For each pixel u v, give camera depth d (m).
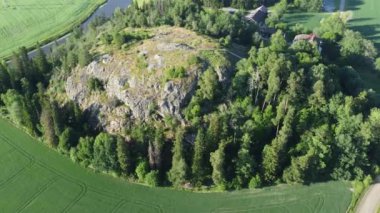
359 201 110.75
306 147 114.81
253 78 121.81
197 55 128.75
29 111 129.75
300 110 118.94
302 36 173.12
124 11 178.50
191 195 113.19
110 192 115.00
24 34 195.75
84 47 143.62
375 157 118.75
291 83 119.50
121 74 128.38
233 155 114.19
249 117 118.50
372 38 193.00
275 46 138.75
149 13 164.12
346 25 197.62
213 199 112.12
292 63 127.00
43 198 114.19
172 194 113.62
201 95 121.62
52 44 187.12
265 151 111.94
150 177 113.50
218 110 120.69
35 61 146.75
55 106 121.94
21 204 112.56
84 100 130.50
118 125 123.00
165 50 132.62
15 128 136.62
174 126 119.88
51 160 125.12
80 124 127.56
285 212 109.00
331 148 115.00
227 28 152.38
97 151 116.19
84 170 121.50
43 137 131.25
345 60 163.25
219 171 110.00
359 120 115.69
